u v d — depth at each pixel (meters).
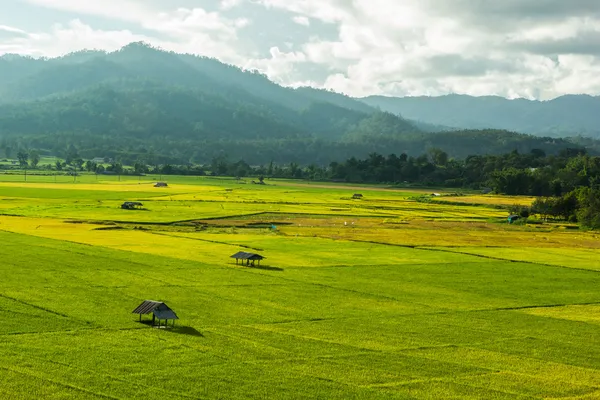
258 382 56.12
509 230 180.25
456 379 58.94
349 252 128.62
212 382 55.66
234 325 73.06
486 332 74.88
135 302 80.88
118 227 154.50
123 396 51.94
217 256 117.06
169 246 126.50
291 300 86.19
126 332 68.19
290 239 144.62
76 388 52.94
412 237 154.88
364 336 71.00
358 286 96.94
